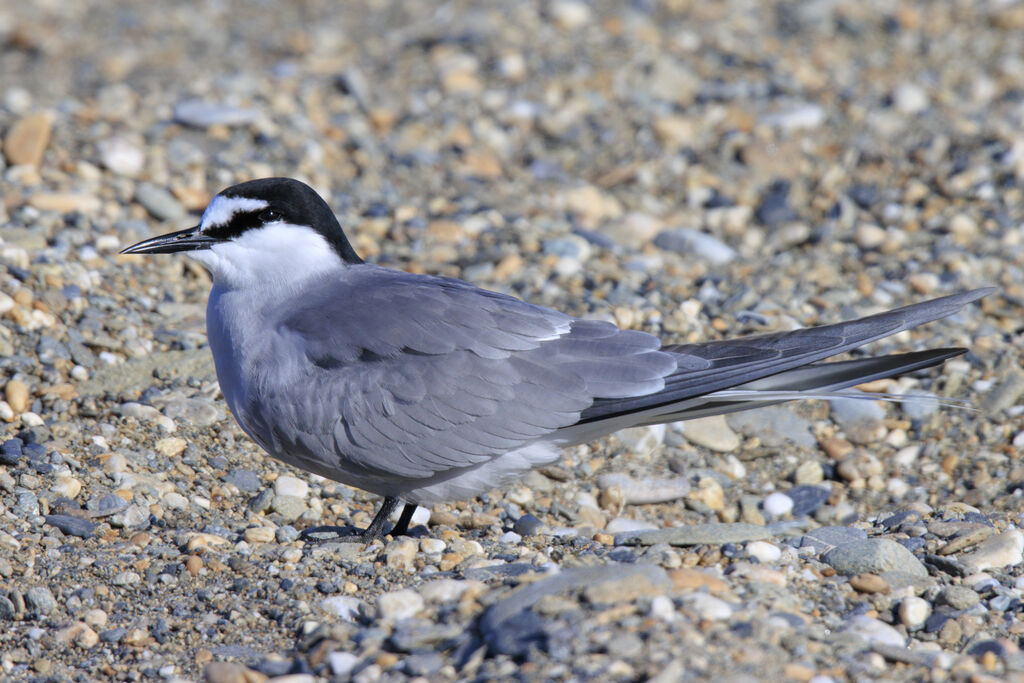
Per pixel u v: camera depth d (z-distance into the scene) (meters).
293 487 9.97
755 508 10.51
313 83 18.20
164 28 22.50
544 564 8.15
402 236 14.22
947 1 20.52
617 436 11.27
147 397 10.78
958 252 13.70
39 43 21.47
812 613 7.55
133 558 8.56
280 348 8.78
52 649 7.75
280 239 9.02
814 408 11.83
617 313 12.62
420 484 8.92
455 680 6.70
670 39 19.41
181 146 15.28
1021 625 7.65
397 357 8.56
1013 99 17.34
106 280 12.30
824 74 18.39
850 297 13.18
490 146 16.78
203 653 7.51
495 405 8.50
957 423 11.22
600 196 15.48
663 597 7.01
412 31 20.62
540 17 20.23
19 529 8.78
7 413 10.13
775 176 16.00
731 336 12.56
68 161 14.34
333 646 7.24
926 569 8.36
